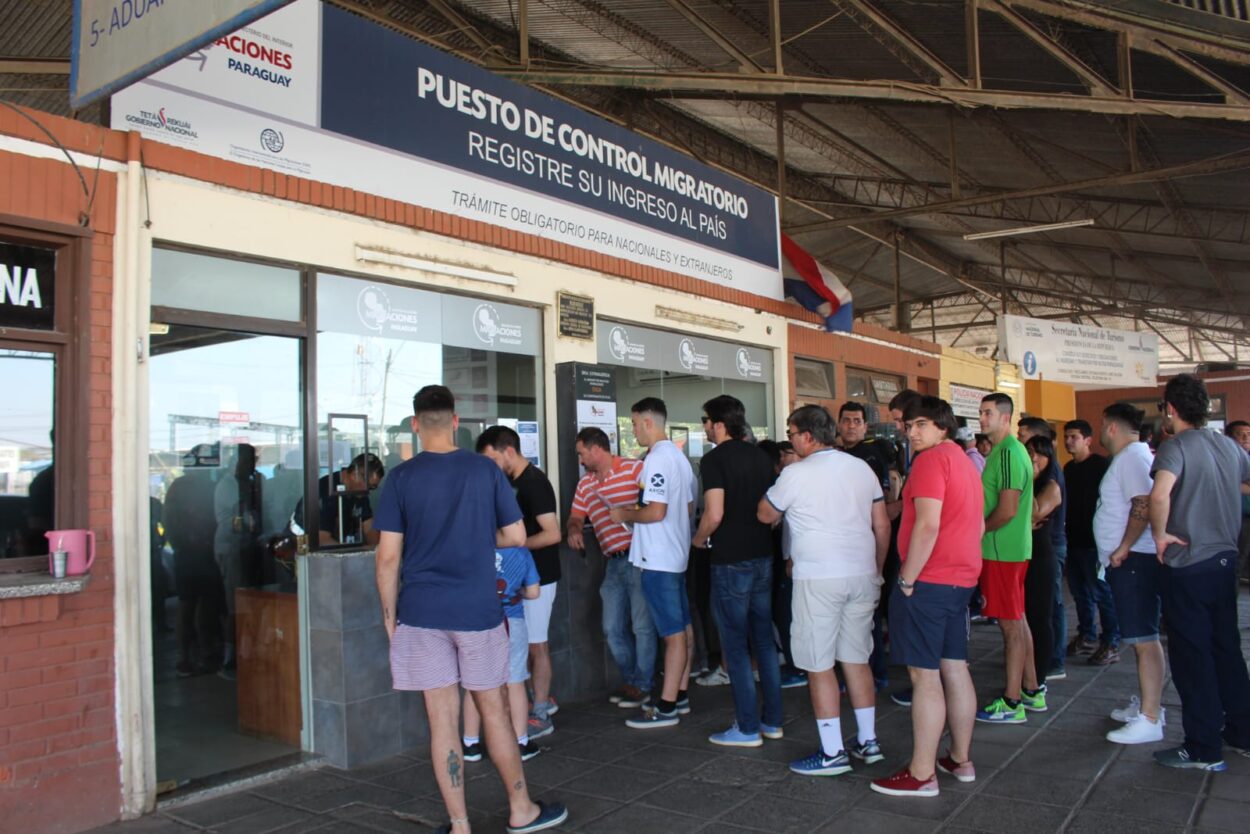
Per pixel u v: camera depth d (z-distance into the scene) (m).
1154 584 4.55
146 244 4.02
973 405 13.41
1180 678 4.20
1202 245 18.16
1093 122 12.09
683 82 10.85
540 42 12.71
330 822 3.77
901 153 16.00
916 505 3.98
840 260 24.64
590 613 6.00
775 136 16.59
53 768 3.57
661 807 3.88
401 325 5.36
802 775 4.24
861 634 4.32
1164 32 9.37
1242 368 19.75
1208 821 3.52
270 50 4.61
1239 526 4.21
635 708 5.54
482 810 3.91
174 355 4.31
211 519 4.55
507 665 3.67
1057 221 18.45
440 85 5.55
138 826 3.72
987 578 5.08
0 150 3.58
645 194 7.27
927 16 10.27
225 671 4.77
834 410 9.88
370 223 5.09
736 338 8.32
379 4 10.56
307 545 4.78
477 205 5.74
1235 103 10.06
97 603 3.74
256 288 4.60
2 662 3.44
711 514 4.64
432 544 3.54
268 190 4.54
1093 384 15.85
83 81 3.75
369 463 5.14
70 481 3.75
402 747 4.72
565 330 6.34
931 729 3.90
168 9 3.29
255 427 4.66
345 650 4.48
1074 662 6.66
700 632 6.53
